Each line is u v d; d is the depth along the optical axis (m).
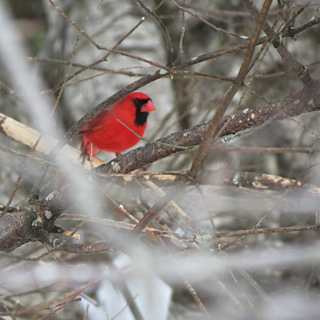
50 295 9.90
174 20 13.95
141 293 9.79
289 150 5.65
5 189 11.61
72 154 9.20
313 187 8.16
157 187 8.66
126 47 13.73
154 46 13.87
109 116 9.79
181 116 11.45
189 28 13.77
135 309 9.63
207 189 10.02
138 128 10.04
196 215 10.09
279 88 12.38
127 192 9.58
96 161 9.39
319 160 11.79
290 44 13.04
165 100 13.17
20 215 6.69
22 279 9.51
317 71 12.59
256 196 9.76
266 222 10.96
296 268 10.42
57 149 7.00
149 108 9.98
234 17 13.42
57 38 14.56
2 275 9.30
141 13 14.49
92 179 7.11
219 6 13.61
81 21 14.48
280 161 12.03
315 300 9.75
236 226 11.29
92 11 14.60
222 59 13.29
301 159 12.05
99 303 9.74
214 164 11.17
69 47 14.10
